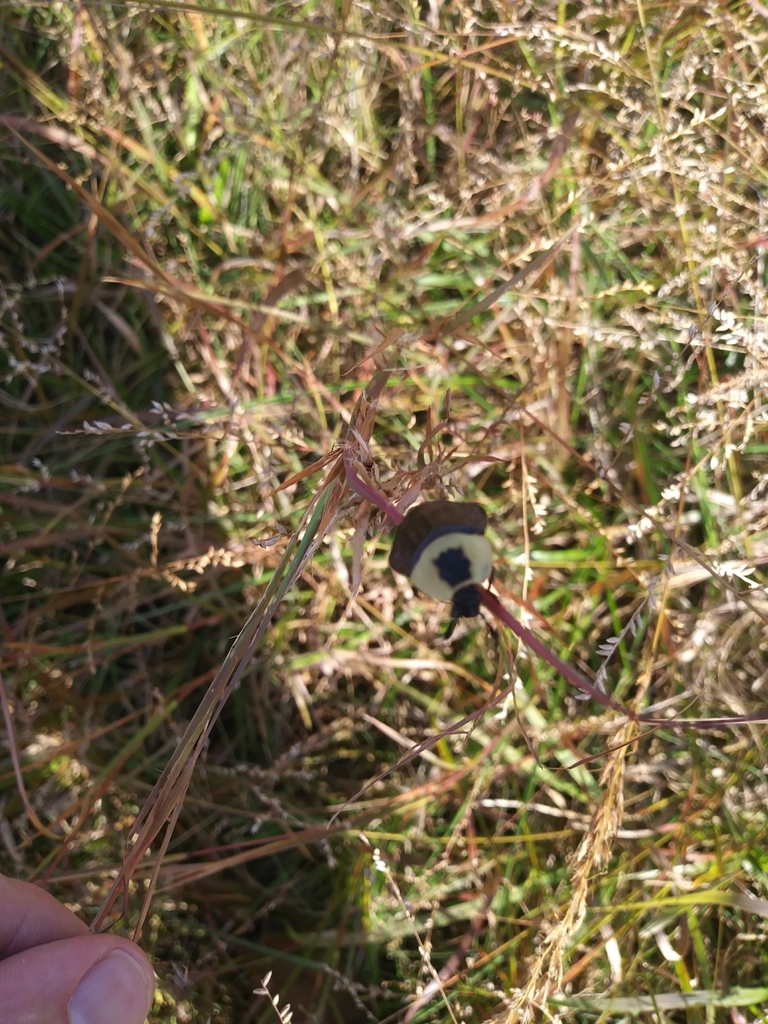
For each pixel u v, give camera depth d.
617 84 0.28
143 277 0.31
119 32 0.30
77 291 0.31
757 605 0.27
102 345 0.32
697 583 0.30
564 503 0.30
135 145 0.30
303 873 0.29
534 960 0.26
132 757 0.30
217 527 0.31
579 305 0.29
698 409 0.27
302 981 0.28
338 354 0.31
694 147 0.27
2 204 0.32
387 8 0.30
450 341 0.30
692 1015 0.27
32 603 0.31
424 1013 0.27
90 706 0.30
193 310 0.31
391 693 0.31
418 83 0.30
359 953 0.28
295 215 0.32
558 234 0.30
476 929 0.28
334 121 0.30
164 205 0.28
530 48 0.29
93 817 0.28
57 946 0.23
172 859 0.27
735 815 0.27
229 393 0.30
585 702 0.29
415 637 0.31
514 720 0.28
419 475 0.21
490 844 0.29
